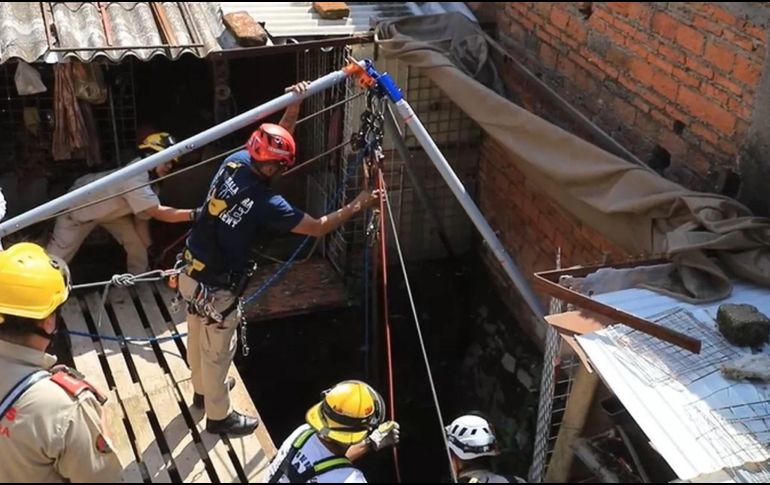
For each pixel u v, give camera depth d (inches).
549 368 212.5
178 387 224.2
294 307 283.9
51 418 131.7
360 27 277.3
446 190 311.7
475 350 309.3
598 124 254.5
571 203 228.8
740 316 174.9
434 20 284.7
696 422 159.3
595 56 251.9
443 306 313.7
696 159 219.5
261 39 252.4
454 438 191.5
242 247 183.2
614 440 212.5
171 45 248.7
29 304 136.5
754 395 164.9
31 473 135.0
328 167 285.0
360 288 293.4
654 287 193.5
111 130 282.0
